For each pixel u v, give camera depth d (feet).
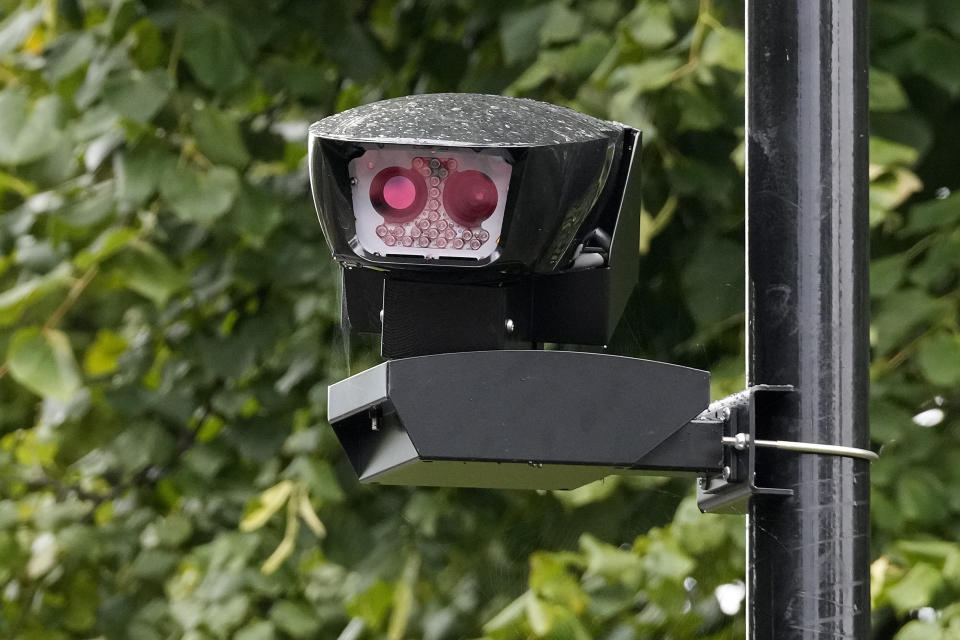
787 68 19.35
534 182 18.13
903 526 36.50
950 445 37.99
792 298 19.02
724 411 19.29
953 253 36.32
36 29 44.52
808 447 18.70
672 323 40.70
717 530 36.50
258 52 43.70
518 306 19.70
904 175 34.37
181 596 43.39
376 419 19.92
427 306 19.26
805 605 18.53
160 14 39.65
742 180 39.75
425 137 18.01
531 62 41.42
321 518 43.24
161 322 45.03
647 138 37.09
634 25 36.55
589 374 18.35
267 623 41.70
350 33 44.14
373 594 42.11
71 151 42.22
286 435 44.52
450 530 43.91
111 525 44.75
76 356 45.98
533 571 37.14
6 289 44.88
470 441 18.04
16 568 43.57
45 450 47.29
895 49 38.19
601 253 19.62
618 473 19.57
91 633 46.03
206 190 39.17
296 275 43.24
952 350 35.35
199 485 44.37
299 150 44.57
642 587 36.52
